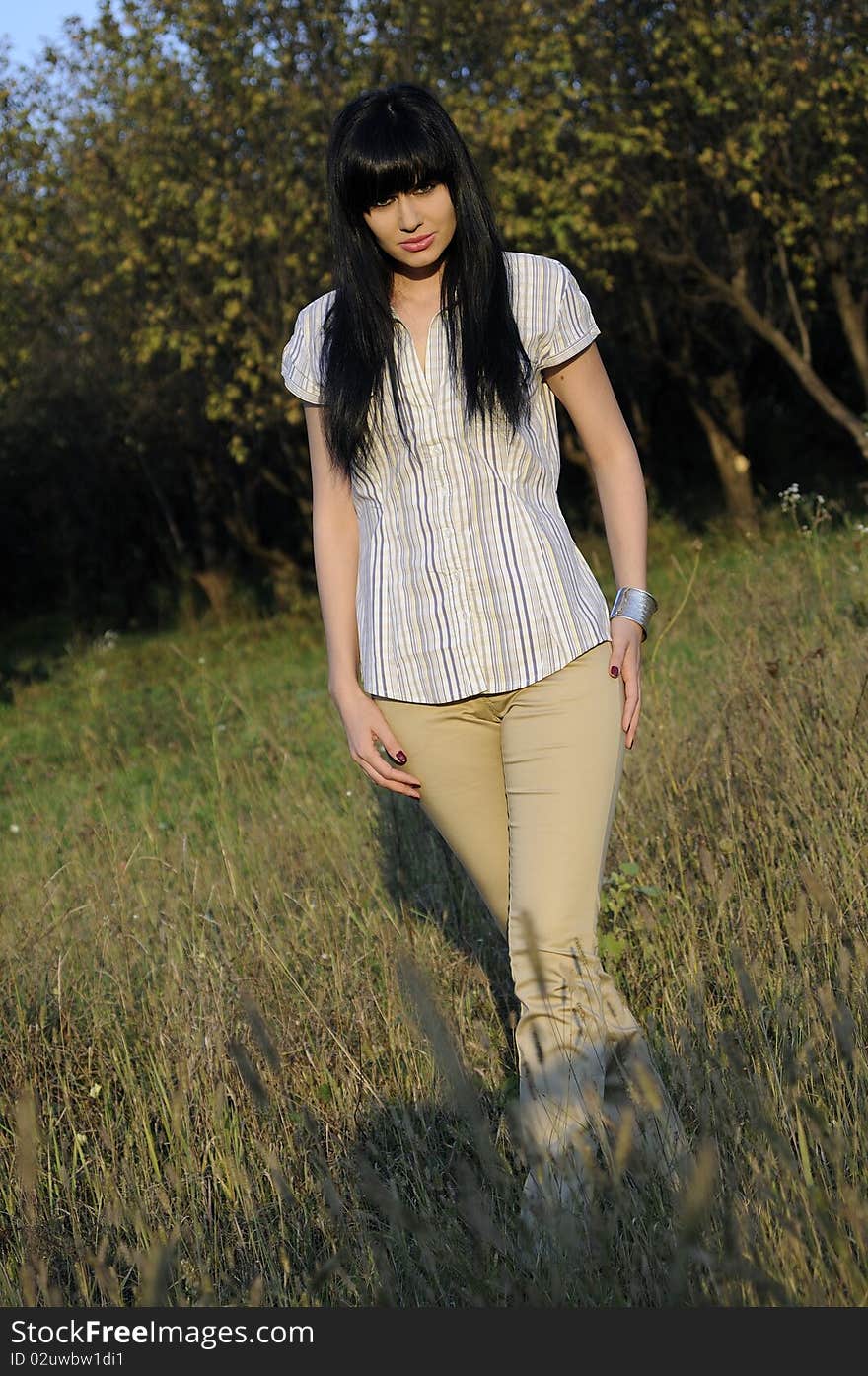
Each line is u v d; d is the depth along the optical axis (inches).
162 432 799.1
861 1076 96.2
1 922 187.2
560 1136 95.3
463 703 103.0
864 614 240.4
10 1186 121.0
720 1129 92.4
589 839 100.9
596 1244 85.9
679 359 772.0
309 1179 113.4
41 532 1027.3
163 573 995.9
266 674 585.6
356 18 597.9
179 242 609.6
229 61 590.9
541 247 591.8
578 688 101.1
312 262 608.1
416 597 102.9
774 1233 82.6
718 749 183.8
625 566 107.3
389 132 95.7
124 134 642.8
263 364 615.8
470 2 577.9
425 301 101.9
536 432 104.9
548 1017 100.1
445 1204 101.8
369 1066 133.6
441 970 151.0
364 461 104.0
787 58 550.6
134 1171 117.0
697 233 626.8
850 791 156.7
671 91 561.9
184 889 183.8
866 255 652.7
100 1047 149.2
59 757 446.0
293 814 228.5
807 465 890.1
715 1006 124.0
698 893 144.0
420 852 184.9
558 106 557.9
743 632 253.8
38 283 658.8
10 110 619.5
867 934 124.9
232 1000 148.8
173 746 380.8
